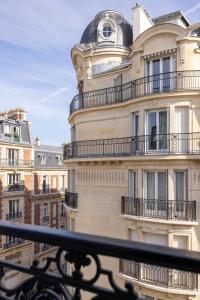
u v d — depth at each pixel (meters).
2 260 2.19
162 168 14.77
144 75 16.27
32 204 37.88
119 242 1.59
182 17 19.83
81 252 1.72
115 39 19.86
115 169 16.70
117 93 17.52
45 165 41.59
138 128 16.02
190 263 1.33
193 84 14.98
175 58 15.48
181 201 14.44
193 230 14.10
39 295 1.96
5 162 34.69
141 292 14.67
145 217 14.82
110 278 1.64
